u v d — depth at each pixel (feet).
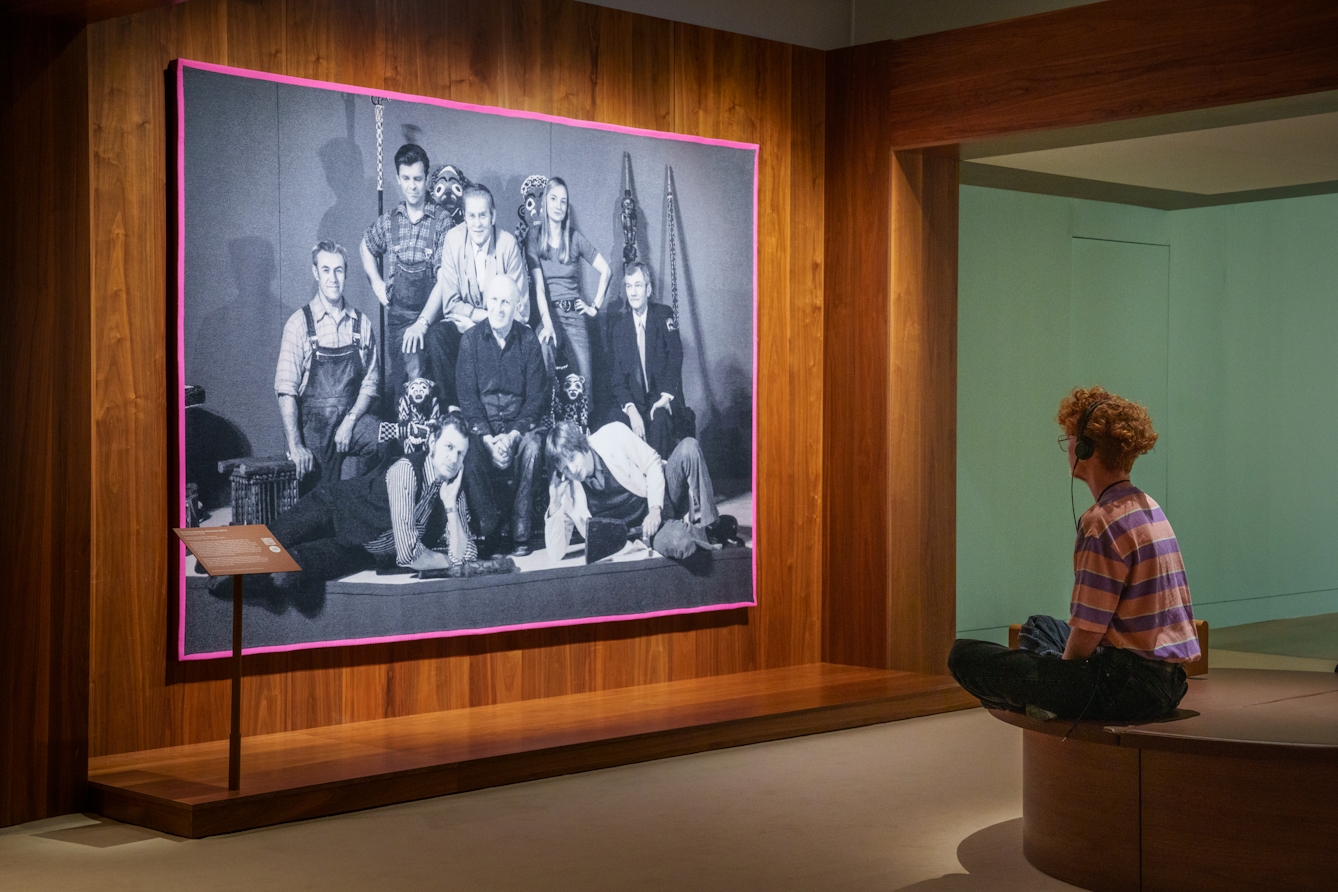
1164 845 13.11
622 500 22.18
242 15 18.51
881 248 24.23
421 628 20.01
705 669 23.62
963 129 23.24
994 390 28.78
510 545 20.89
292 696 19.10
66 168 16.26
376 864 14.25
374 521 19.49
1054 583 29.99
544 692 21.67
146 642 17.87
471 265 20.43
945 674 24.22
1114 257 30.63
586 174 21.72
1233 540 32.58
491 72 20.93
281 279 18.65
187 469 17.93
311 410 18.92
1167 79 20.94
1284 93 19.81
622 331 22.17
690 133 23.30
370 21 19.69
